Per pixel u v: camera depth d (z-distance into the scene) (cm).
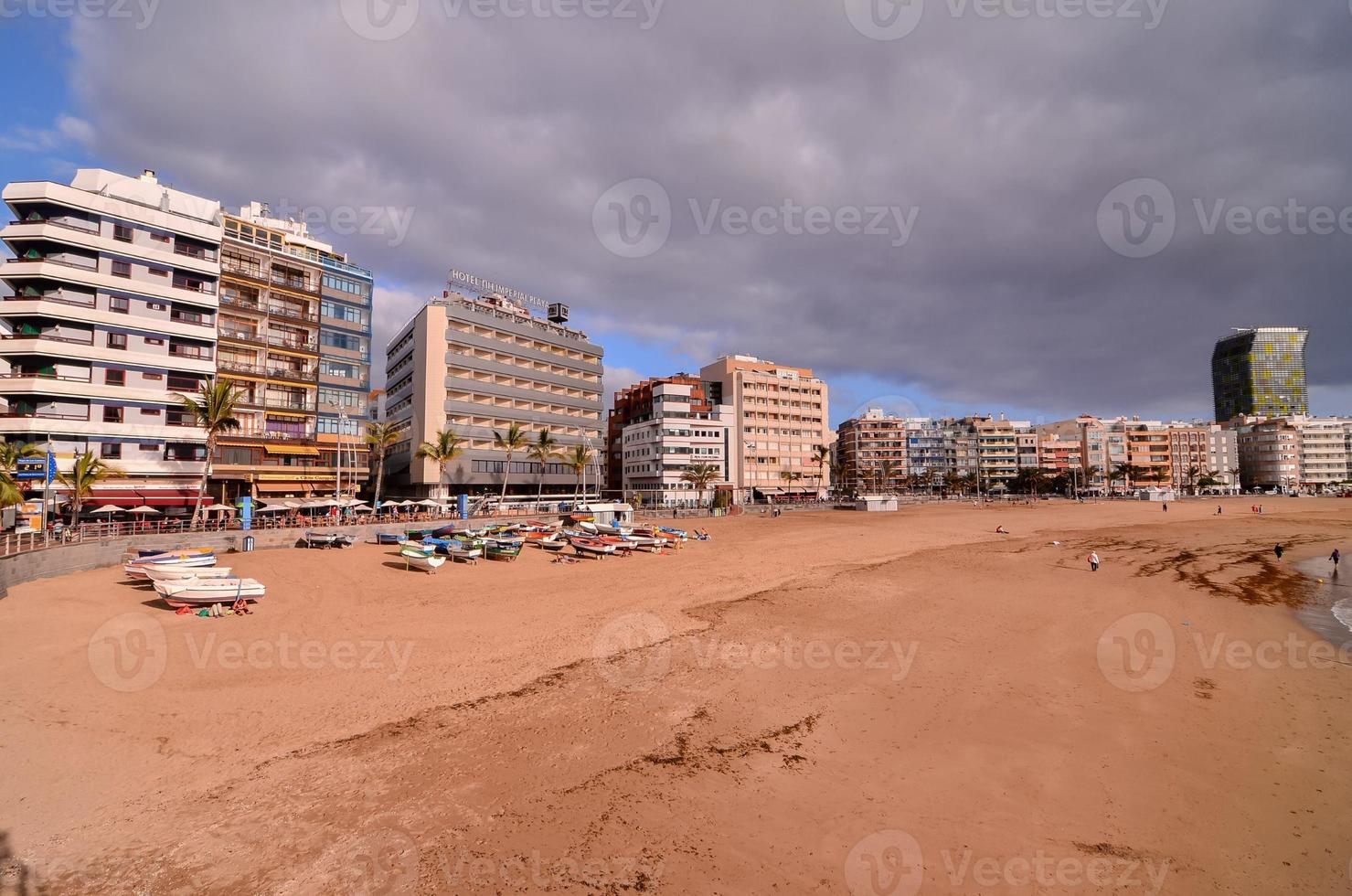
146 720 1458
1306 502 13838
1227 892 955
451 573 3619
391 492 9175
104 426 4597
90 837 1027
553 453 9069
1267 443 19512
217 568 2748
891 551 5075
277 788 1193
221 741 1377
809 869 986
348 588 3100
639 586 3334
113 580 2970
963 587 3397
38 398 4416
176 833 1045
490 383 8712
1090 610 2839
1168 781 1296
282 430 5925
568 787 1220
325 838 1037
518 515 6662
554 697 1692
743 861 1000
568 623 2492
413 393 8431
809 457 13525
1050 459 18588
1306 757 1403
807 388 13588
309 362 6209
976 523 8119
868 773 1308
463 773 1264
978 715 1616
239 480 5475
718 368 13638
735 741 1441
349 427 6600
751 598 3048
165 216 5028
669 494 11631
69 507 4225
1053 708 1669
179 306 5084
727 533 6731
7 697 1544
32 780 1187
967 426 18162
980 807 1184
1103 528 7362
